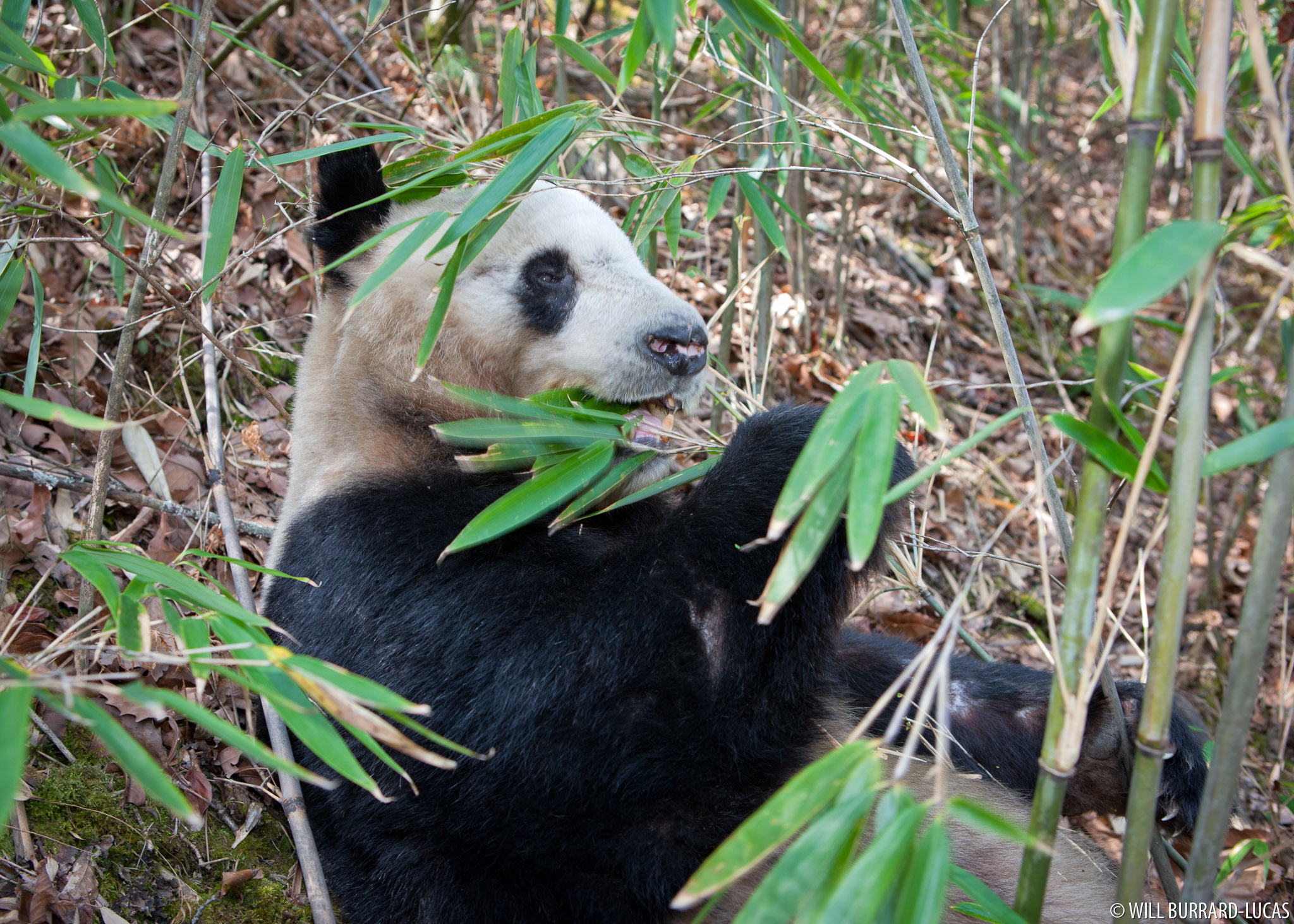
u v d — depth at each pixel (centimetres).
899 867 157
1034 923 196
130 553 255
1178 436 177
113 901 280
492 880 281
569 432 259
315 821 310
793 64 529
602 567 279
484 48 675
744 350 434
